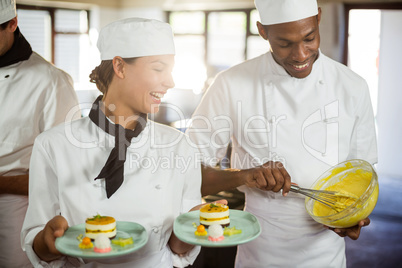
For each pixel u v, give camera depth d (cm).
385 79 675
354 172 178
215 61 808
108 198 148
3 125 211
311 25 172
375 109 701
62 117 218
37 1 802
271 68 199
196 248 162
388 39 665
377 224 487
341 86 198
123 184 150
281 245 196
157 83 146
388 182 647
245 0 755
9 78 209
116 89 150
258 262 200
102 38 149
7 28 201
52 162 149
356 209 158
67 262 153
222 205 149
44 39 827
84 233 136
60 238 132
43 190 150
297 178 198
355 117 200
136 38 142
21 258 221
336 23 598
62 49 854
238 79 204
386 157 683
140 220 150
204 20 814
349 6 596
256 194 200
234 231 141
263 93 201
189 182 163
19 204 218
